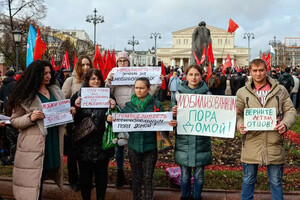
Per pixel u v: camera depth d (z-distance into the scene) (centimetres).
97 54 906
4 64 4050
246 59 7850
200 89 428
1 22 3209
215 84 1449
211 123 412
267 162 369
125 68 488
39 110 360
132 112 416
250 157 380
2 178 520
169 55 8244
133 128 405
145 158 413
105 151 410
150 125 407
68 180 502
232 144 774
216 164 618
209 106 413
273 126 370
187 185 424
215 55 7662
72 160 484
